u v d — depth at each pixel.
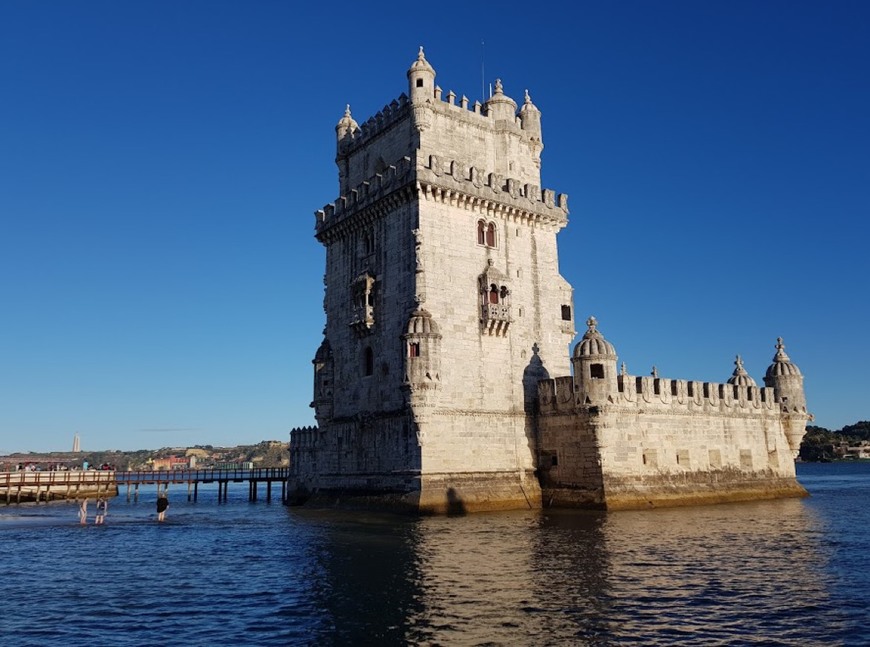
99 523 52.19
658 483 51.84
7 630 20.91
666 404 53.62
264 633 19.95
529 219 56.75
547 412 52.84
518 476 51.91
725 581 25.28
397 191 51.97
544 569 27.52
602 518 44.41
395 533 38.44
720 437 57.72
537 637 18.88
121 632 20.48
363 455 54.03
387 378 52.00
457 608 21.81
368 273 55.03
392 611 21.69
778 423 64.44
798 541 34.47
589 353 49.91
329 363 59.06
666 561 29.03
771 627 19.77
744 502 57.22
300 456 64.81
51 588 26.91
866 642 18.47
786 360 67.00
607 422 49.16
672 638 18.80
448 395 49.50
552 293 57.41
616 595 23.20
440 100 55.00
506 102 59.00
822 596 23.14
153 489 146.88
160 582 27.59
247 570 29.58
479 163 56.59
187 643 19.20
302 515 52.84
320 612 21.88
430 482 47.53
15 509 71.50
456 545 33.59
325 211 61.09
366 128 59.75
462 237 52.62
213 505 76.81
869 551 31.55
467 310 51.84
